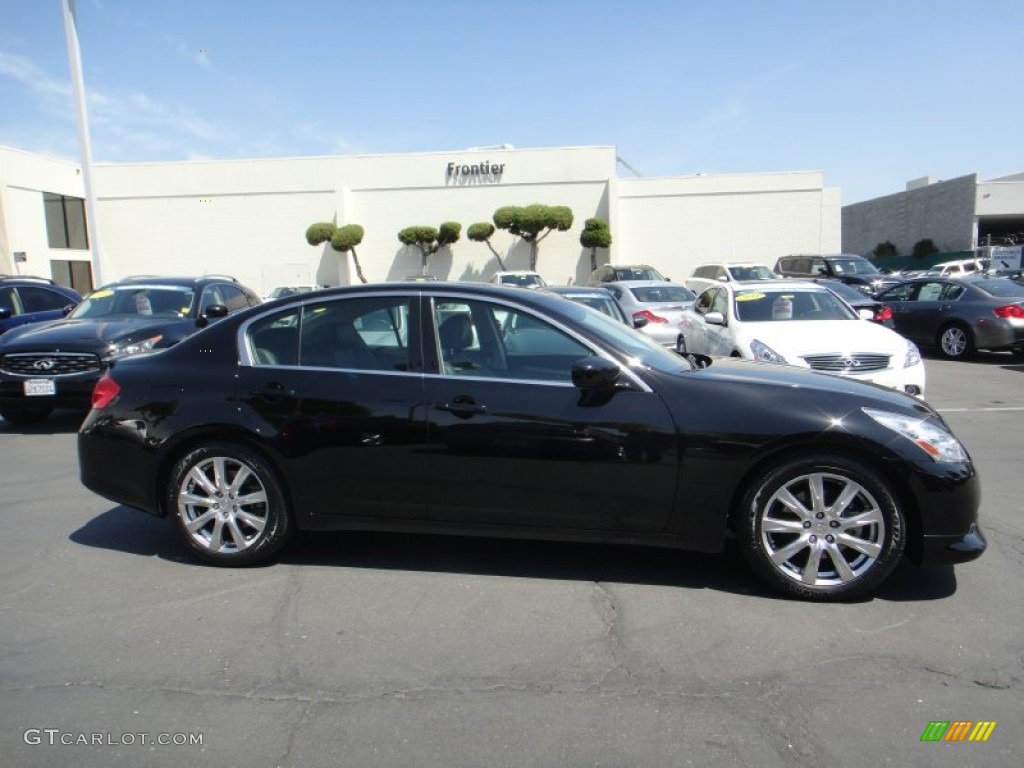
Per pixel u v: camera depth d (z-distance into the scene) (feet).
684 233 118.21
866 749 8.91
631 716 9.59
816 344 26.96
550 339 13.62
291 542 15.84
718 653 11.12
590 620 12.21
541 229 118.73
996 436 25.46
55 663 11.03
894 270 151.12
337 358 14.15
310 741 9.16
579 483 13.00
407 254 121.60
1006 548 15.10
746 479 12.66
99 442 14.71
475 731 9.32
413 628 12.00
